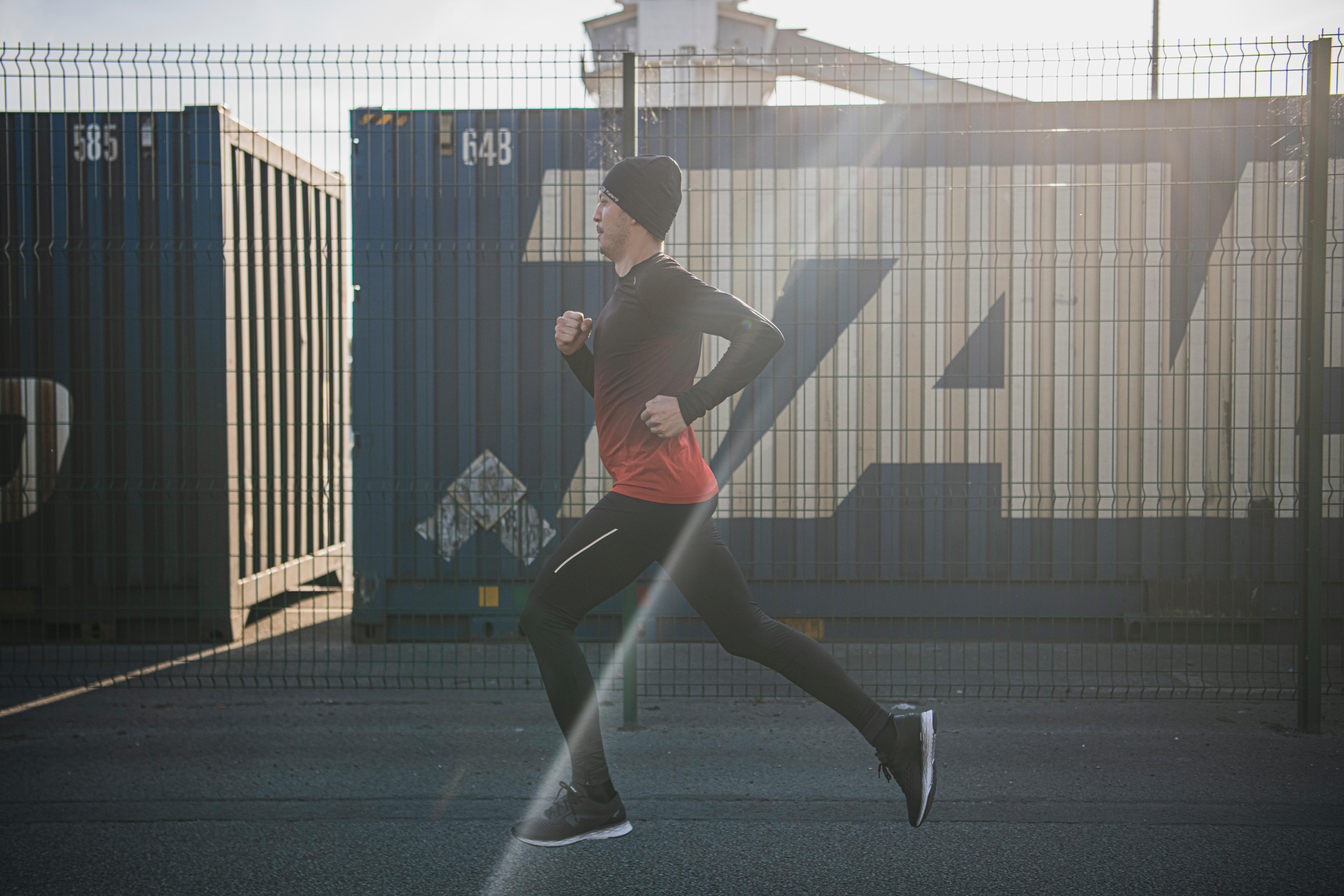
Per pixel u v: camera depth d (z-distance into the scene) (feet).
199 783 10.94
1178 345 17.51
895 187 17.53
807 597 17.70
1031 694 14.56
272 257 19.33
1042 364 17.57
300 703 14.11
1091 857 8.92
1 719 13.38
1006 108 17.44
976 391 17.61
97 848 9.16
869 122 17.51
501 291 17.78
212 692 14.64
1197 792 10.59
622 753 12.02
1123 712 13.62
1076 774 11.19
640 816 9.97
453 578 17.99
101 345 17.97
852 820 9.87
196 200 17.75
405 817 9.95
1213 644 17.61
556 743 12.37
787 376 17.65
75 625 18.07
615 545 7.86
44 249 17.89
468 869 8.70
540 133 17.53
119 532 18.01
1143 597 17.65
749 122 17.47
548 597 8.02
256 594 18.99
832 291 17.60
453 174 17.74
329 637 18.61
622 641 13.05
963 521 17.70
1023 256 17.28
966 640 17.71
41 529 17.97
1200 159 17.35
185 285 17.84
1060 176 17.49
